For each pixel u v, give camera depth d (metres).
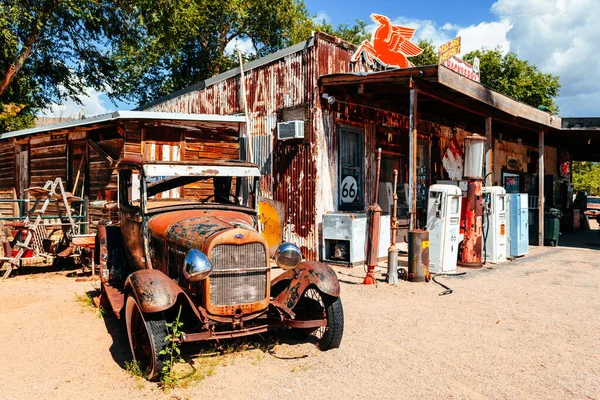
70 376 4.28
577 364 4.64
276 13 24.67
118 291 5.73
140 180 5.34
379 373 4.39
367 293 7.35
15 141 14.78
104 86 19.64
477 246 9.66
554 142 19.53
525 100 27.91
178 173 5.39
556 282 8.31
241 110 12.26
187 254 4.09
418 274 8.13
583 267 9.93
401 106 12.23
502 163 17.50
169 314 4.48
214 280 4.28
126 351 4.89
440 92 9.69
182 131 11.28
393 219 8.05
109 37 17.39
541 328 5.74
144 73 24.66
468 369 4.50
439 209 8.89
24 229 8.97
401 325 5.81
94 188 11.80
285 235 10.80
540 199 13.73
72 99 19.69
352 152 11.37
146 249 5.27
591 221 27.09
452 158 14.99
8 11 14.05
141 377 4.25
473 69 13.33
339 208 10.88
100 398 3.84
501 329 5.69
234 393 3.95
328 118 10.56
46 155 13.51
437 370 4.47
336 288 4.74
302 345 5.12
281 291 5.10
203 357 4.73
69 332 5.50
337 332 4.84
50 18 15.92
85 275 8.90
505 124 14.91
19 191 14.90
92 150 11.93
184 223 4.88
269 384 4.13
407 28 11.74
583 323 5.95
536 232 14.22
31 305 6.70
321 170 10.37
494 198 10.36
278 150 11.11
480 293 7.43
